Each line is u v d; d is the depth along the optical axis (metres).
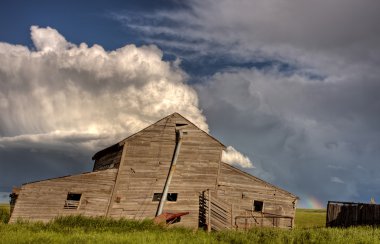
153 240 16.78
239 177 31.95
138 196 29.12
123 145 29.61
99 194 28.03
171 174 30.00
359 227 23.58
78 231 19.44
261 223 31.31
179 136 30.73
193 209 30.06
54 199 26.52
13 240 15.21
